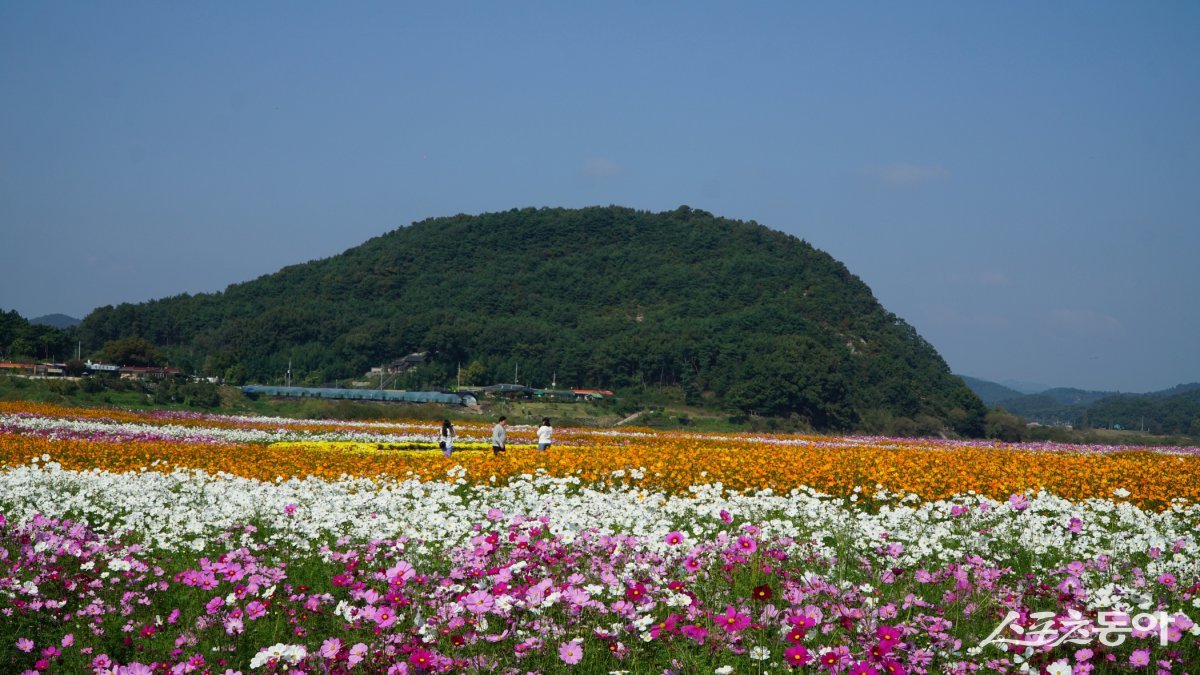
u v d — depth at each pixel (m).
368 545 9.78
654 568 8.46
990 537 11.55
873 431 92.06
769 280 158.38
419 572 8.78
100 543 10.01
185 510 12.91
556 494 14.56
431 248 186.50
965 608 8.05
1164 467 23.42
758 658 6.82
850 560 9.74
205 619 7.72
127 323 145.50
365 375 127.69
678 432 54.56
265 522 12.31
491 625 7.27
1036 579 9.28
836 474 20.12
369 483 17.02
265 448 27.41
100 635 7.72
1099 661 7.01
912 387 102.69
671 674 6.70
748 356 108.31
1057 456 29.88
